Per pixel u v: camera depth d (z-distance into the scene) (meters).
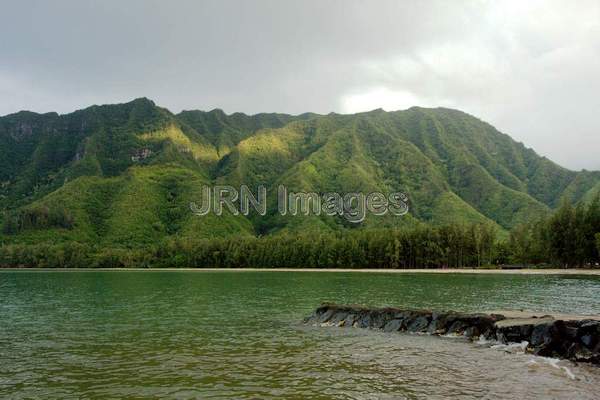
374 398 24.77
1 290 107.88
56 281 146.00
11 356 35.72
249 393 25.80
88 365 32.53
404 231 198.50
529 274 141.25
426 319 45.88
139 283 132.25
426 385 27.03
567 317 39.44
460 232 187.50
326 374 29.70
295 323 52.50
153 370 30.97
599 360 31.66
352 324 49.75
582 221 147.50
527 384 26.97
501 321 40.62
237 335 44.66
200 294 92.75
